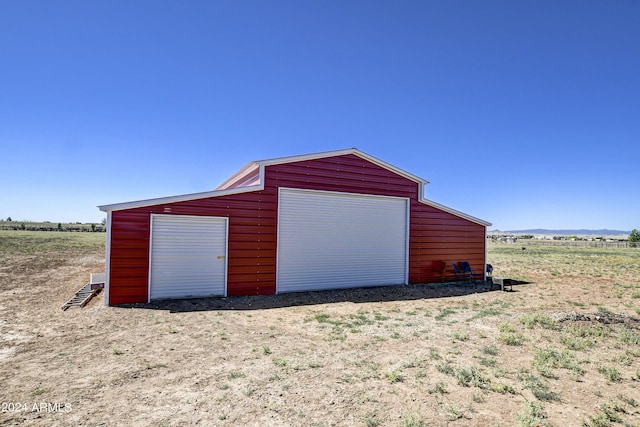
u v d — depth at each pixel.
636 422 3.46
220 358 5.21
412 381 4.38
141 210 9.32
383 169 13.01
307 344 5.96
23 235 40.22
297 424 3.38
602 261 23.73
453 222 14.47
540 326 6.90
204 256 10.05
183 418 3.47
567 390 4.16
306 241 11.55
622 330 6.54
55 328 6.84
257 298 10.20
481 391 4.11
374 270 12.77
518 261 23.94
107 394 4.01
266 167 10.98
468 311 8.72
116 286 9.02
